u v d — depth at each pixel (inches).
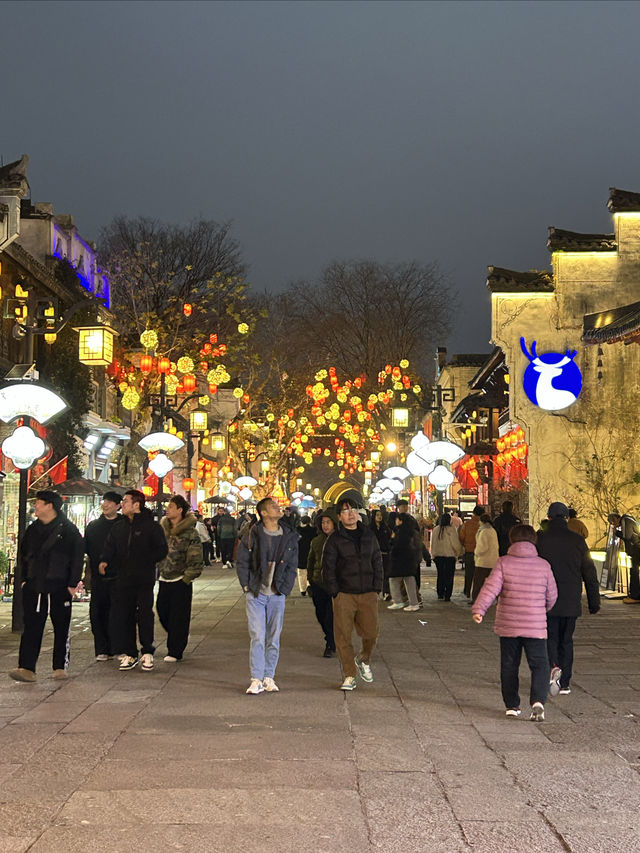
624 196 1149.1
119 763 285.7
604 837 221.6
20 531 629.3
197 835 221.3
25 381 639.1
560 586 401.1
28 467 636.7
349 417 1830.7
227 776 271.0
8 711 366.6
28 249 1206.3
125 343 1823.3
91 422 1300.4
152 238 2090.3
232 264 2128.4
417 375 2219.5
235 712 364.5
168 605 502.6
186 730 332.2
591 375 1142.3
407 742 315.0
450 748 307.0
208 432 2000.5
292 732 329.4
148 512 477.7
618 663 483.2
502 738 322.0
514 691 359.3
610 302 1144.8
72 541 447.2
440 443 1118.4
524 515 1224.8
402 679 439.5
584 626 629.3
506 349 1149.1
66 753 298.4
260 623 409.7
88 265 1425.9
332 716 357.1
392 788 259.8
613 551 843.4
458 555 858.1
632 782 268.5
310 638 601.0
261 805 243.9
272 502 415.5
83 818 233.5
